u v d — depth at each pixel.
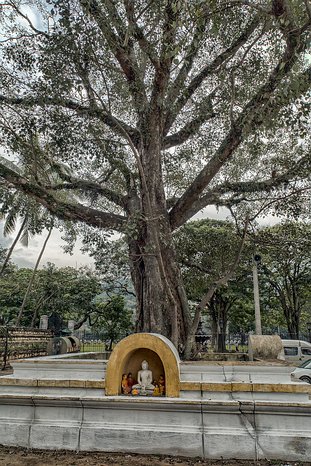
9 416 5.77
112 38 8.41
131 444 5.31
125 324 26.77
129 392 5.86
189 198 9.76
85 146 9.24
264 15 7.86
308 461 4.95
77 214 9.88
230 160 11.90
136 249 9.77
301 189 9.68
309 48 6.54
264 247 13.05
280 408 5.17
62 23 7.70
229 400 5.34
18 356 18.00
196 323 8.75
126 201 10.45
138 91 9.34
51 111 8.91
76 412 5.60
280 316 33.75
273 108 7.76
